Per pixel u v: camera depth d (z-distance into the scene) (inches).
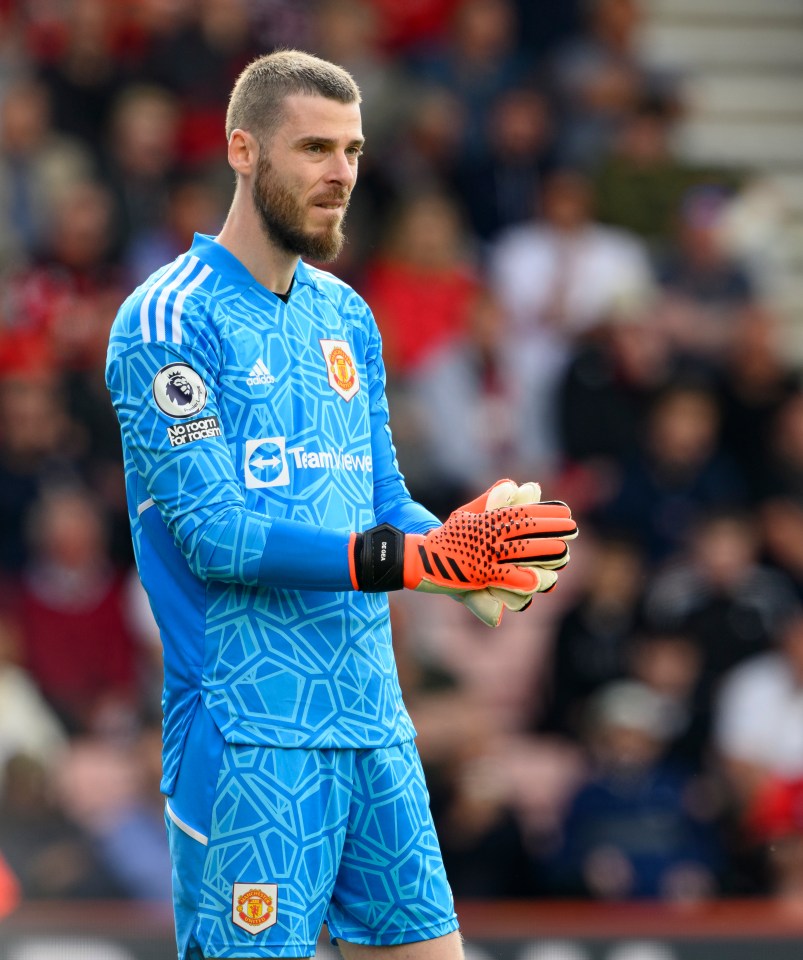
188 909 434.6
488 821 1000.2
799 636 1131.9
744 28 1684.3
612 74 1469.0
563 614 1151.0
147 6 1363.2
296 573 418.0
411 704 1035.9
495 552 426.9
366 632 445.4
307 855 431.2
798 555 1259.8
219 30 1376.7
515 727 1166.3
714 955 820.6
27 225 1294.3
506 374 1309.1
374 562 419.5
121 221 1291.8
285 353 444.1
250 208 442.3
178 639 436.8
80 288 1257.4
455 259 1323.8
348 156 439.8
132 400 430.3
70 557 1131.9
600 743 1057.5
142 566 445.4
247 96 441.1
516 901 1002.7
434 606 1218.6
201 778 429.4
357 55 1401.3
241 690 430.3
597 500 1247.5
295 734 430.6
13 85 1360.7
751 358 1305.4
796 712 1119.0
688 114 1585.9
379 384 482.0
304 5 1408.7
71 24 1352.1
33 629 1114.1
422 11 1450.5
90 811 998.4
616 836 1028.5
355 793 443.8
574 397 1280.8
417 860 450.3
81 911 850.8
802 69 1669.5
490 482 1264.8
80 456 1203.2
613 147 1432.1
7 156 1321.4
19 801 989.8
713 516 1174.3
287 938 426.6
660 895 1016.2
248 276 444.8
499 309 1322.6
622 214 1389.0
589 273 1331.2
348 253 1309.1
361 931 455.8
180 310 429.4
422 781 458.3
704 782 1090.7
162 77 1360.7
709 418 1258.0
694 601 1157.1
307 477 440.8
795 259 1549.0
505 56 1464.1
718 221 1349.7
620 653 1138.7
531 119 1413.6
